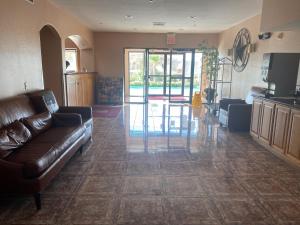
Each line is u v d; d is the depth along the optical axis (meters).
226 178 2.93
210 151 3.84
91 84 7.90
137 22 6.53
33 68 4.00
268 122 3.85
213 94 7.20
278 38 4.56
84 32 7.05
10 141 2.46
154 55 9.13
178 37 8.41
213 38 8.45
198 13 5.34
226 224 2.08
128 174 3.01
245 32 5.98
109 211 2.24
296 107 3.13
